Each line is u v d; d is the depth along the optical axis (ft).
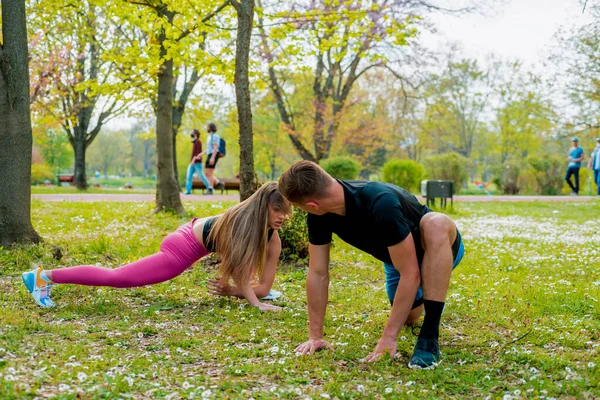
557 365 11.94
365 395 10.33
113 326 14.82
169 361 12.10
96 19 62.28
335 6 41.75
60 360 11.60
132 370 11.19
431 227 12.50
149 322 15.61
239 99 25.68
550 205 63.93
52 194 61.82
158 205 39.11
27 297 17.37
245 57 25.75
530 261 26.48
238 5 25.79
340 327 15.48
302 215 24.97
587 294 18.78
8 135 23.68
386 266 14.44
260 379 11.21
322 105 86.22
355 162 75.25
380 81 121.90
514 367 11.90
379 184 12.38
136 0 35.40
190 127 104.99
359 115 116.88
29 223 24.56
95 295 18.12
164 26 34.65
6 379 9.72
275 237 18.48
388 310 17.53
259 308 17.30
